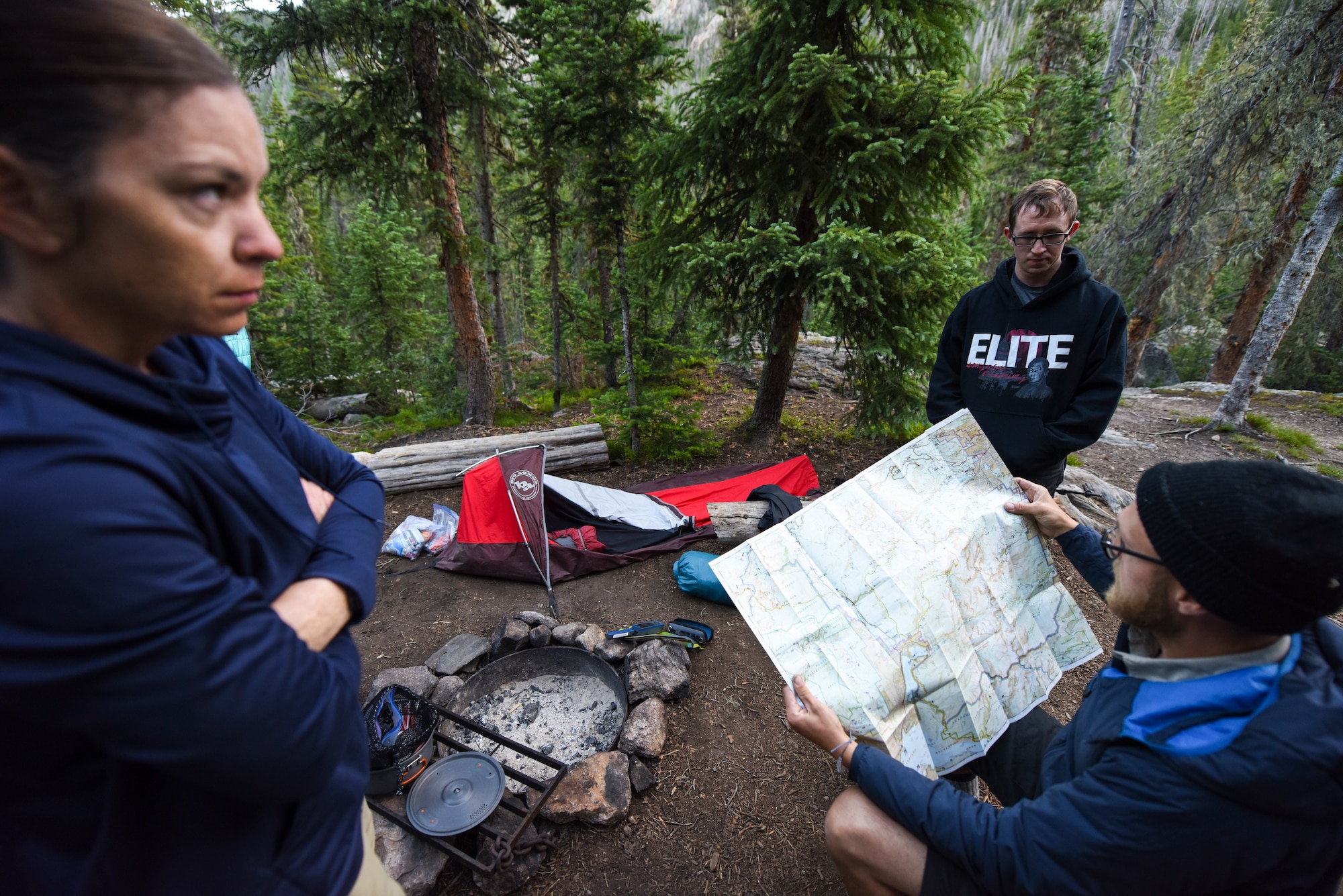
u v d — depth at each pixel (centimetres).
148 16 48
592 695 276
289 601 69
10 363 48
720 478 522
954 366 284
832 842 133
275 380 1301
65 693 48
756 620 151
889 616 148
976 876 111
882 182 445
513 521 393
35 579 44
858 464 586
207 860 65
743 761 243
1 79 42
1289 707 84
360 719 89
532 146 665
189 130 48
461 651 301
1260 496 83
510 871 195
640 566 404
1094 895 98
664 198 523
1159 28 1516
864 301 418
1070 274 234
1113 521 425
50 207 46
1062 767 122
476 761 214
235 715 54
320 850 76
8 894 58
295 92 702
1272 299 714
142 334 58
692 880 200
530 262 1198
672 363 759
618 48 458
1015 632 157
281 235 1516
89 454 47
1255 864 87
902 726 140
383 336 1230
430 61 669
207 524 60
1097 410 237
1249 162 854
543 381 1338
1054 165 1202
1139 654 117
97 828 59
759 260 453
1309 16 707
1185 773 89
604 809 212
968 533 160
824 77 387
